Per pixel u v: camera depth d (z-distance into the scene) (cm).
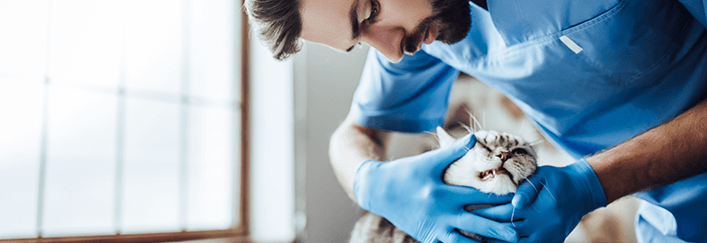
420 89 120
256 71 219
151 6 189
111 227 167
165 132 189
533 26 84
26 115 147
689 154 73
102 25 172
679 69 81
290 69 222
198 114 201
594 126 95
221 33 214
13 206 141
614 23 75
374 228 146
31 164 146
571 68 85
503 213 77
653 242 103
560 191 76
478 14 95
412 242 126
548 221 75
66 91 158
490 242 79
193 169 198
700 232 90
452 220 81
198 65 204
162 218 184
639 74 82
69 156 157
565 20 79
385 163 94
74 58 162
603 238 215
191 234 182
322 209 212
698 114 73
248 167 214
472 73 105
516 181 82
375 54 113
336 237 210
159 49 190
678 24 77
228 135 212
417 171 87
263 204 210
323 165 218
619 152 79
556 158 212
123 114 175
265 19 71
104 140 168
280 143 215
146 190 180
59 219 153
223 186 208
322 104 225
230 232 202
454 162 92
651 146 75
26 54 149
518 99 101
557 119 98
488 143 93
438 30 83
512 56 92
